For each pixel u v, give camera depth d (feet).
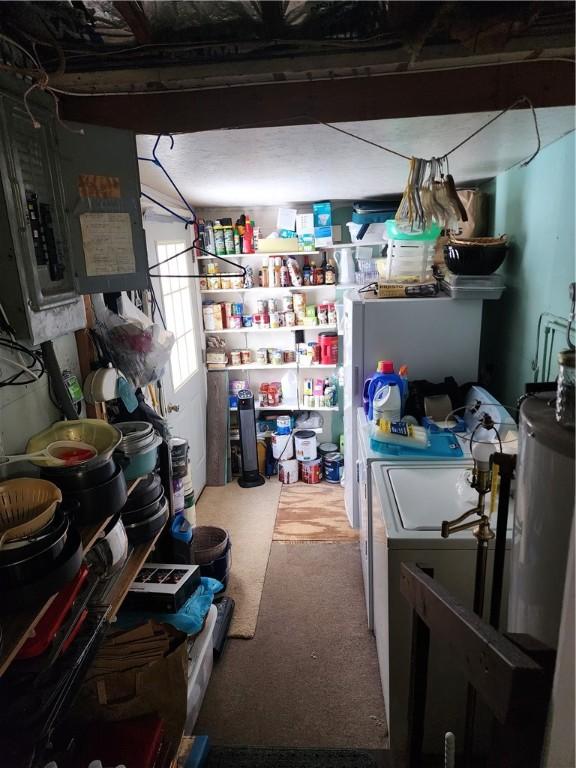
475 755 5.13
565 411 2.54
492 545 4.83
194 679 5.86
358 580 8.70
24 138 3.79
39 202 4.00
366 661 6.99
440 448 6.75
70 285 4.45
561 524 2.45
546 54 3.62
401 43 3.48
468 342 8.23
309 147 5.85
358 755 5.43
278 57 3.65
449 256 7.82
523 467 2.78
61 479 4.03
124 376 6.14
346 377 9.75
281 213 11.68
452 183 5.58
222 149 5.81
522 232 7.43
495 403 6.77
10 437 4.46
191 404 11.46
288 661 7.05
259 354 12.83
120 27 3.23
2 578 3.05
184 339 11.10
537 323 6.88
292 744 5.83
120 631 5.22
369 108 4.10
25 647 3.38
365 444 7.20
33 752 3.14
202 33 3.32
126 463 5.05
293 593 8.45
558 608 2.47
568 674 1.68
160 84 4.05
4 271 3.77
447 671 5.06
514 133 5.51
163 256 9.80
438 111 4.05
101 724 4.60
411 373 8.45
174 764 4.89
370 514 6.86
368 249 11.70
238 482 12.76
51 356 4.73
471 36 3.32
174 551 7.03
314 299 12.71
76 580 3.76
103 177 4.45
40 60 3.67
